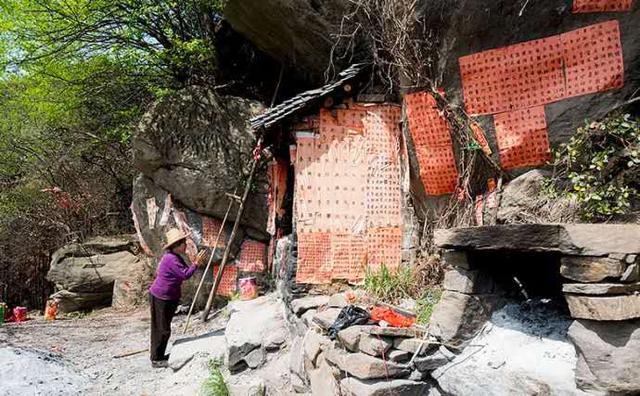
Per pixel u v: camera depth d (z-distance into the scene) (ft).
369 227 18.79
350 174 18.85
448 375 10.37
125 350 23.16
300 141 18.75
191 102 28.71
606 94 12.33
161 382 18.51
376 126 18.97
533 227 9.15
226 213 27.48
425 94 15.34
